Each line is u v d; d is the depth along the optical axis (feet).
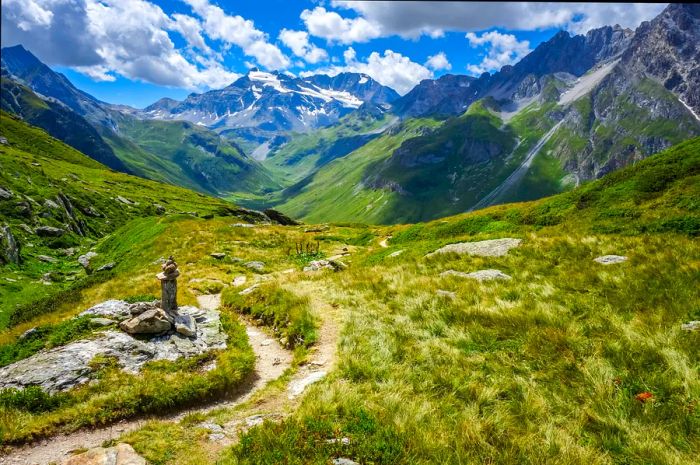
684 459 24.02
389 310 55.88
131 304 53.06
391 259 92.02
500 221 115.34
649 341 35.73
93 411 33.60
